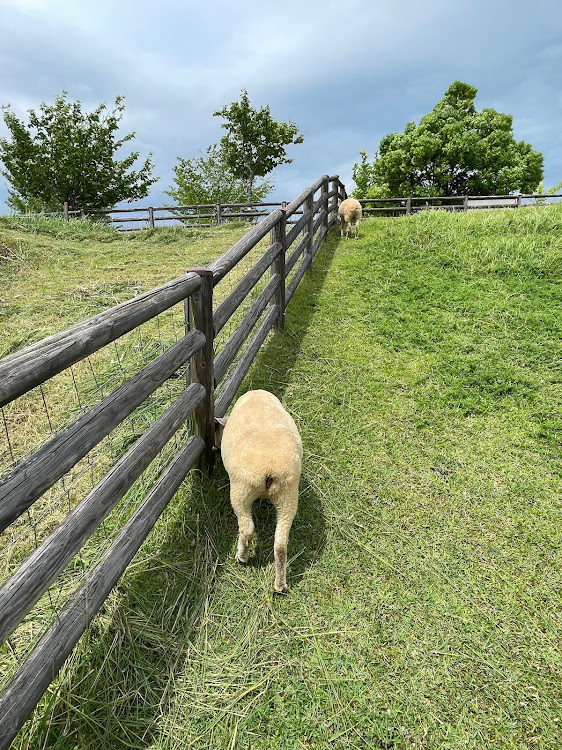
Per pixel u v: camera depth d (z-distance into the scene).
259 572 2.39
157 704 1.80
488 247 6.84
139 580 2.25
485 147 21.19
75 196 17.92
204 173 24.22
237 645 2.04
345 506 2.84
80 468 2.95
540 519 2.76
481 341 4.75
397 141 22.72
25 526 2.60
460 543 2.61
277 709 1.82
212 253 8.46
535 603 2.28
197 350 2.61
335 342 4.85
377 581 2.38
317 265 7.12
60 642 1.57
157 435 2.24
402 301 5.74
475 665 2.00
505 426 3.57
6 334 4.77
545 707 1.86
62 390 3.93
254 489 2.20
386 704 1.85
